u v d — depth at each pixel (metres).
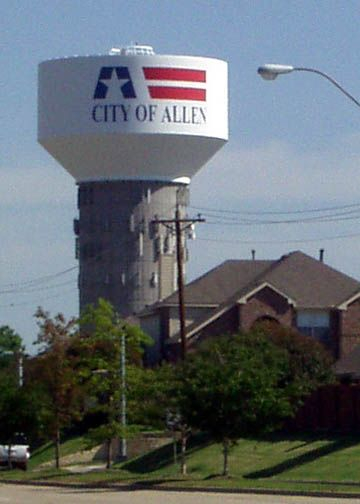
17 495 50.53
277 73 40.75
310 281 98.00
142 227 120.69
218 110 117.94
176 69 115.94
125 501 45.97
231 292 102.69
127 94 115.12
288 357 68.81
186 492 50.47
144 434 74.25
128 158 118.19
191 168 119.75
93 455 78.31
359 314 97.12
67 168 121.81
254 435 56.38
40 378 70.19
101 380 68.81
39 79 118.25
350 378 79.56
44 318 71.38
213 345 57.56
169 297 103.19
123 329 70.00
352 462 58.22
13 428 69.56
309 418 67.44
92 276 122.81
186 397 55.66
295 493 48.12
